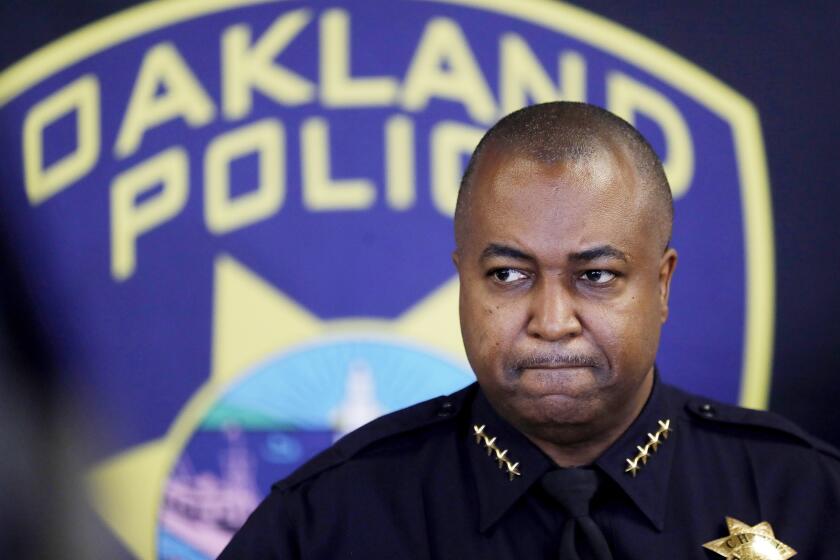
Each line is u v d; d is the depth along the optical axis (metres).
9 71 7.30
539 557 4.08
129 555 7.14
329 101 7.33
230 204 7.30
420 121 7.32
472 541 4.16
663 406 4.25
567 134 3.75
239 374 7.24
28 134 7.29
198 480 7.19
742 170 7.17
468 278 3.81
